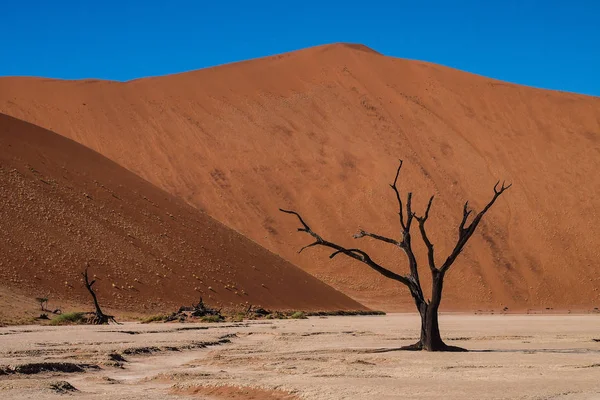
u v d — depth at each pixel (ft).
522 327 139.23
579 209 354.13
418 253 331.98
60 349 77.46
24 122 248.52
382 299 305.12
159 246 210.18
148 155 378.73
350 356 71.10
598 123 403.95
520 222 349.82
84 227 198.59
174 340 94.02
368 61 456.86
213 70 457.68
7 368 56.49
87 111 405.39
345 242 338.54
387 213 350.84
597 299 315.78
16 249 171.83
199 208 349.00
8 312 136.05
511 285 319.06
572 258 332.60
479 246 334.85
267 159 380.37
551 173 373.40
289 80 442.91
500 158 383.45
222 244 237.86
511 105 416.26
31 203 196.24
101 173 242.37
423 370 57.16
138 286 181.57
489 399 40.27
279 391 45.19
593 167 374.84
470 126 404.57
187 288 192.95
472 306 304.71
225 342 98.43
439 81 436.76
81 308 156.46
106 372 62.34
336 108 417.49
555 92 431.43
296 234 341.62
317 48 480.23
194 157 379.14
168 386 51.55
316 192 362.74
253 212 350.02
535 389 44.60
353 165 378.32
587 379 50.14
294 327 134.31
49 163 227.20
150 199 242.37
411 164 377.50
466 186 368.48
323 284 263.08
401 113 414.00
